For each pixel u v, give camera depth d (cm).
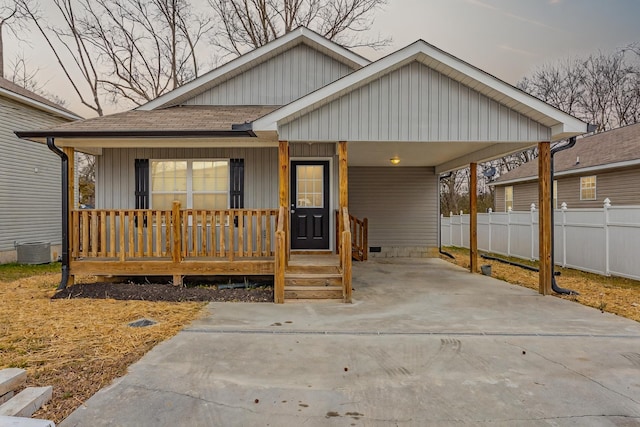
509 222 1240
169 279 766
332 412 283
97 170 837
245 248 824
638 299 648
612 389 320
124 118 789
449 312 566
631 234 806
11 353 388
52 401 294
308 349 411
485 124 672
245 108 927
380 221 1268
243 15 1777
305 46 955
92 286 693
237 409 287
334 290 643
